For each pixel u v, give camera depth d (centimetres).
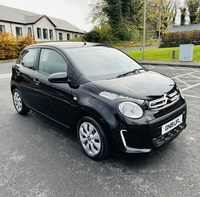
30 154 280
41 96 335
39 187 215
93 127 251
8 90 659
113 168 244
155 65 1198
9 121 400
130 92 234
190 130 333
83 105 247
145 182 218
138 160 257
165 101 238
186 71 951
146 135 219
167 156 263
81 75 271
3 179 229
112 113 224
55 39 3397
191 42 2172
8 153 284
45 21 3130
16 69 418
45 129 361
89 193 205
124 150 226
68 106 276
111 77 279
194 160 254
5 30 2709
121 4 2753
